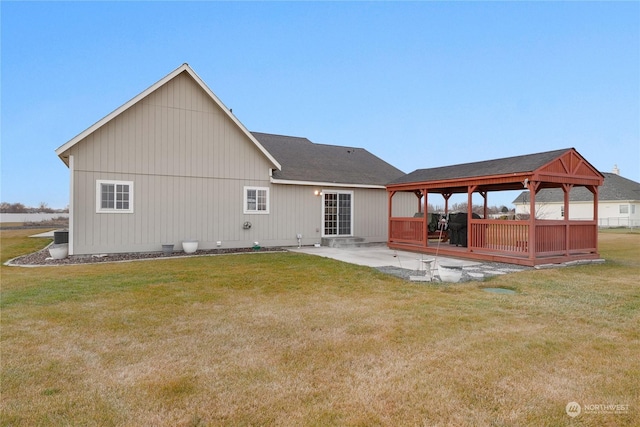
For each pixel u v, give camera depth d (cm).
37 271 887
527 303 592
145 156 1211
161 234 1237
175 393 307
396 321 500
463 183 1169
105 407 285
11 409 280
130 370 349
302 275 840
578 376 339
